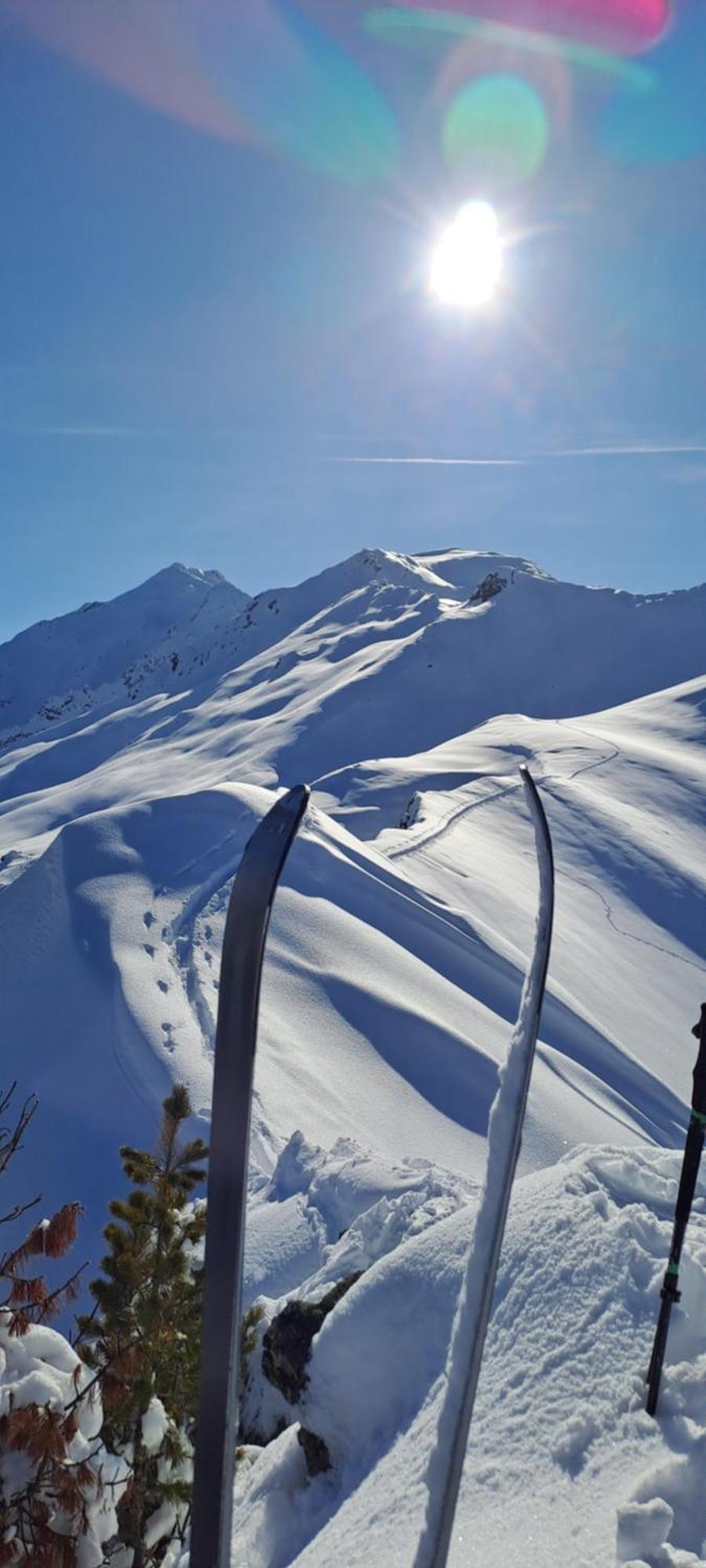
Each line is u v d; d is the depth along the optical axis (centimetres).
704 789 6994
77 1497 562
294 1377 650
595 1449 412
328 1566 441
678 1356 454
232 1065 202
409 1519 429
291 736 14450
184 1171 702
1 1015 2884
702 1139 424
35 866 3666
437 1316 573
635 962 4325
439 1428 211
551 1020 3347
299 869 3838
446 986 3312
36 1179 2234
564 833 5775
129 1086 2473
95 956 3102
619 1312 485
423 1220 829
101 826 3884
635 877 5294
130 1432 645
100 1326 661
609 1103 2908
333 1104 2388
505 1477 415
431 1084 2666
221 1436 202
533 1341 491
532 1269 539
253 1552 538
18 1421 563
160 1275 653
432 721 14512
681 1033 3703
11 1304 622
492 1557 371
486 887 4478
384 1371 569
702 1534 358
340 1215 1328
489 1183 218
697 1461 386
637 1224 543
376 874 3984
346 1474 550
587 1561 348
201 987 2950
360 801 7506
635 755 7738
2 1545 547
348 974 3141
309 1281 858
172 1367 642
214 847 3884
